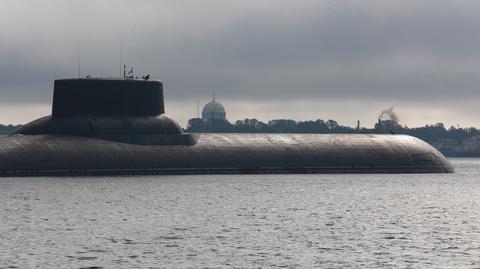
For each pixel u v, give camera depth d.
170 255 187.00
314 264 178.00
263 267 174.75
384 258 185.12
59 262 178.50
